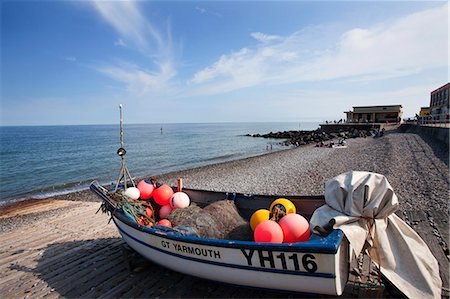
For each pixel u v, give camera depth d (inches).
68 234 299.0
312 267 134.0
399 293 146.8
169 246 177.6
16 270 218.5
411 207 306.5
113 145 1934.1
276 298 159.3
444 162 554.6
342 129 1870.1
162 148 1681.8
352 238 139.9
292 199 225.5
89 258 233.0
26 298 178.1
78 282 193.8
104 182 725.3
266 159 966.4
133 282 188.5
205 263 164.9
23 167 992.2
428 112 1673.2
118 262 221.5
